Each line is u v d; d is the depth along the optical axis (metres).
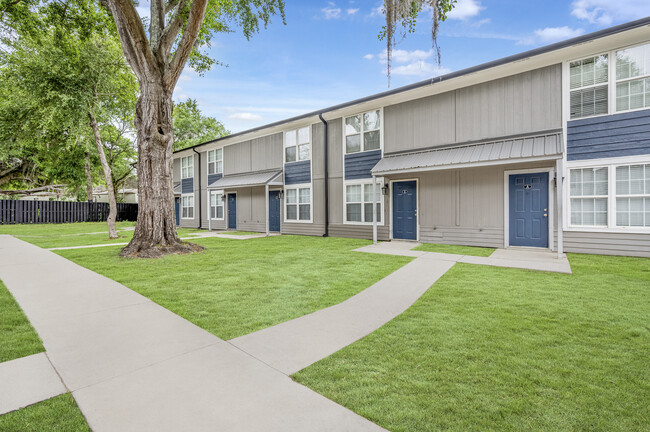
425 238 10.17
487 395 2.16
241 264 6.99
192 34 8.37
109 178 12.60
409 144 10.44
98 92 13.78
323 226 12.96
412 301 4.31
